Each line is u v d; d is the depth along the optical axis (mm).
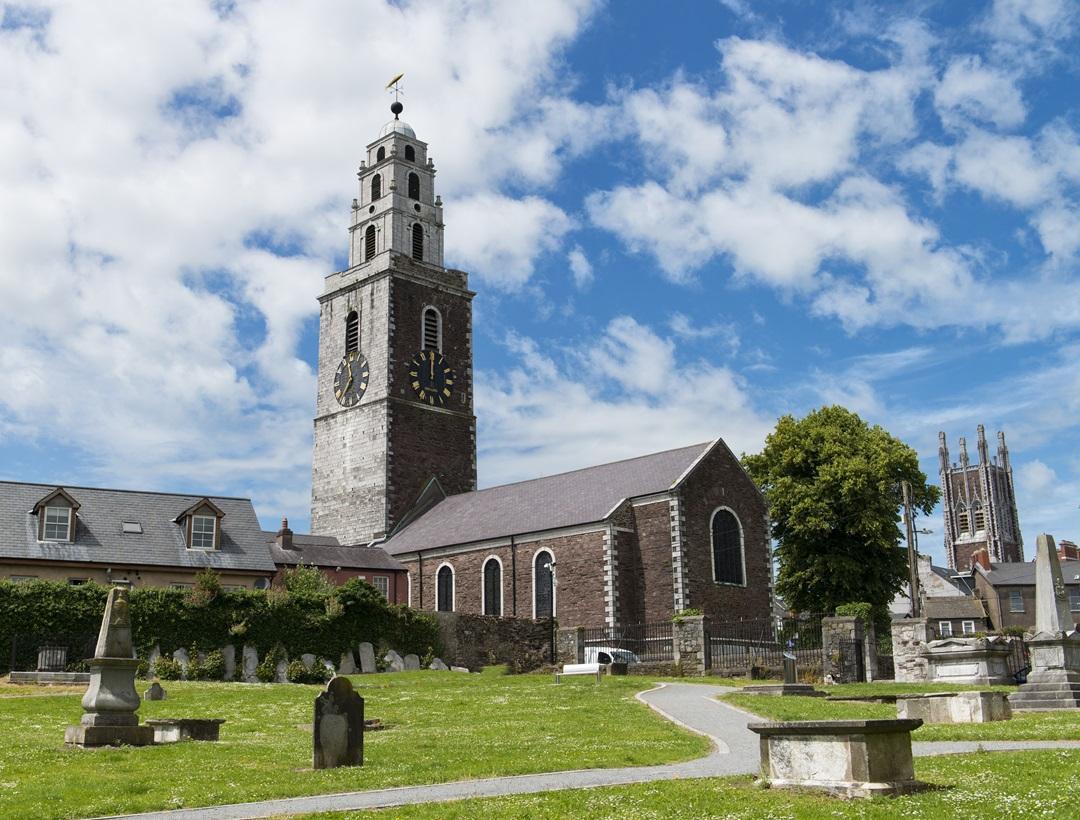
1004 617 115875
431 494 83125
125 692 25453
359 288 86438
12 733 27578
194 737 26516
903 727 16344
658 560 63656
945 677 42375
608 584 63156
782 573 71312
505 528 70875
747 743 24281
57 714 32312
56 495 56688
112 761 22484
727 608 64625
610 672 53469
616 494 67188
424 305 86062
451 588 72500
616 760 21516
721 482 66750
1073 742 22562
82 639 48281
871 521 67750
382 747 24719
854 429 72938
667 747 23625
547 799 16391
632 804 15742
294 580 59219
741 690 38438
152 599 49594
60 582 48844
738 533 66812
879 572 69688
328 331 88312
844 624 49188
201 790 18406
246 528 61969
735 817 14492
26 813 16469
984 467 166000
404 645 55938
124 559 56656
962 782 16891
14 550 54625
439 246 89188
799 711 30656
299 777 19844
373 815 15461
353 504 82688
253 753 23672
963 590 123062
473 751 23719
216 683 45531
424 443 83562
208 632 50312
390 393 82312
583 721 30219
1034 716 29172
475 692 40875
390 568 74500
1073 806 14609
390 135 88312
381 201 87562
